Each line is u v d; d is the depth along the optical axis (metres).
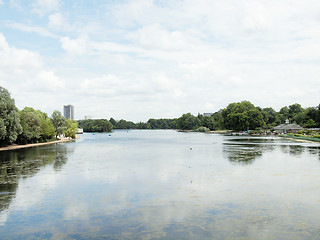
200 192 25.30
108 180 31.25
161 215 19.16
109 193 25.33
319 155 53.56
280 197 23.38
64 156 56.88
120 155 58.62
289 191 25.39
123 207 21.06
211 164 43.00
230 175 33.50
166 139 137.62
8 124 76.94
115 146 88.44
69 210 20.52
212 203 21.83
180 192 25.39
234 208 20.52
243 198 23.14
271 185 27.88
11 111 79.06
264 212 19.56
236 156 53.12
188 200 22.72
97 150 72.25
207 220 18.09
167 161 47.56
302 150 64.12
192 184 28.72
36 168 40.31
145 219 18.42
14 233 16.42
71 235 16.03
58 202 22.58
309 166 39.94
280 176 32.56
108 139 143.75
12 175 34.59
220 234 15.91
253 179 30.95
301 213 19.31
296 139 115.75
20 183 29.84
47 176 33.84
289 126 165.62
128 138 157.25
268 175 33.25
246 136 152.88
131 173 35.72
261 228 16.73
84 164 44.41
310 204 21.39
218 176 32.97
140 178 32.28
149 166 41.75
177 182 29.81
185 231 16.36
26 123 95.06
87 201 22.80
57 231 16.64
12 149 76.19
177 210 20.19
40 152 66.25
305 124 181.00
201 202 22.12
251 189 26.23
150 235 15.86
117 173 35.78
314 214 19.11
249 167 39.50
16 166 42.41
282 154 55.69
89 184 29.22
